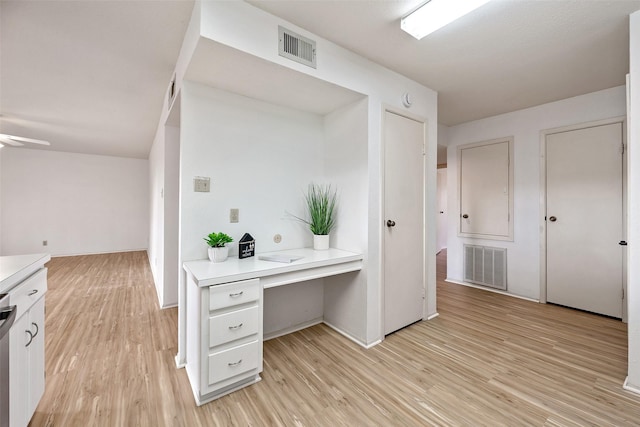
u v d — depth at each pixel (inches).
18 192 225.1
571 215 125.9
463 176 163.3
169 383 72.4
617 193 114.6
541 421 60.1
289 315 103.3
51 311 120.5
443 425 59.2
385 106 97.7
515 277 143.0
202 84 83.8
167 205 125.0
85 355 85.3
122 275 180.4
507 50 86.7
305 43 76.9
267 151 97.3
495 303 133.2
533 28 75.7
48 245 235.3
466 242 162.9
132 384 71.7
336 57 83.7
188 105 81.9
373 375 76.5
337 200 104.9
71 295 141.6
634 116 68.7
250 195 93.7
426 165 113.3
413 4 67.1
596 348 90.7
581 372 77.6
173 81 97.8
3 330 37.6
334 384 72.6
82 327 105.0
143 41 82.0
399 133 103.3
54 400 65.2
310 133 108.0
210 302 64.1
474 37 80.0
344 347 92.1
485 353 87.9
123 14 70.3
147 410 62.7
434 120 116.3
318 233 101.7
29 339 52.9
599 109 117.6
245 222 92.7
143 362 82.0
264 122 96.6
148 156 259.3
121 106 134.0
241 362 69.4
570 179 126.0
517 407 64.3
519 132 140.9
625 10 68.5
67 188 242.1
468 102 130.2
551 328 105.9
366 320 92.7
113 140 199.5
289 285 103.1
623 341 95.3
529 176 138.0
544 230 133.5
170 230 125.8
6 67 97.1
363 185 94.4
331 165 107.6
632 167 69.2
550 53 88.4
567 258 127.0
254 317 71.2
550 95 122.3
